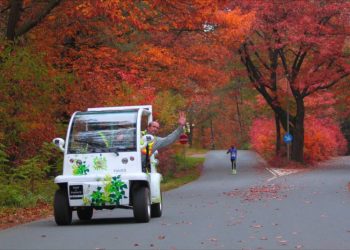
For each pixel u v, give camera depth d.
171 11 27.61
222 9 36.94
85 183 15.05
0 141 21.20
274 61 51.47
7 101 21.08
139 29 26.78
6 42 21.42
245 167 55.62
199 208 19.97
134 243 11.62
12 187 20.20
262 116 87.12
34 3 26.59
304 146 56.94
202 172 50.59
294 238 12.08
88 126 15.90
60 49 27.33
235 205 20.66
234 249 10.75
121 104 26.70
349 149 89.25
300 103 53.12
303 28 45.94
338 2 46.34
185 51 32.62
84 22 27.09
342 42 46.44
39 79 21.25
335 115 77.00
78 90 24.42
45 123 22.30
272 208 19.03
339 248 10.73
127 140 15.62
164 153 41.59
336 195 24.00
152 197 16.17
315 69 50.16
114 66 27.84
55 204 15.17
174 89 36.25
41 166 22.47
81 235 13.01
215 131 114.06
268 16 45.72
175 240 11.98
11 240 12.58
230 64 51.62
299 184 31.67
